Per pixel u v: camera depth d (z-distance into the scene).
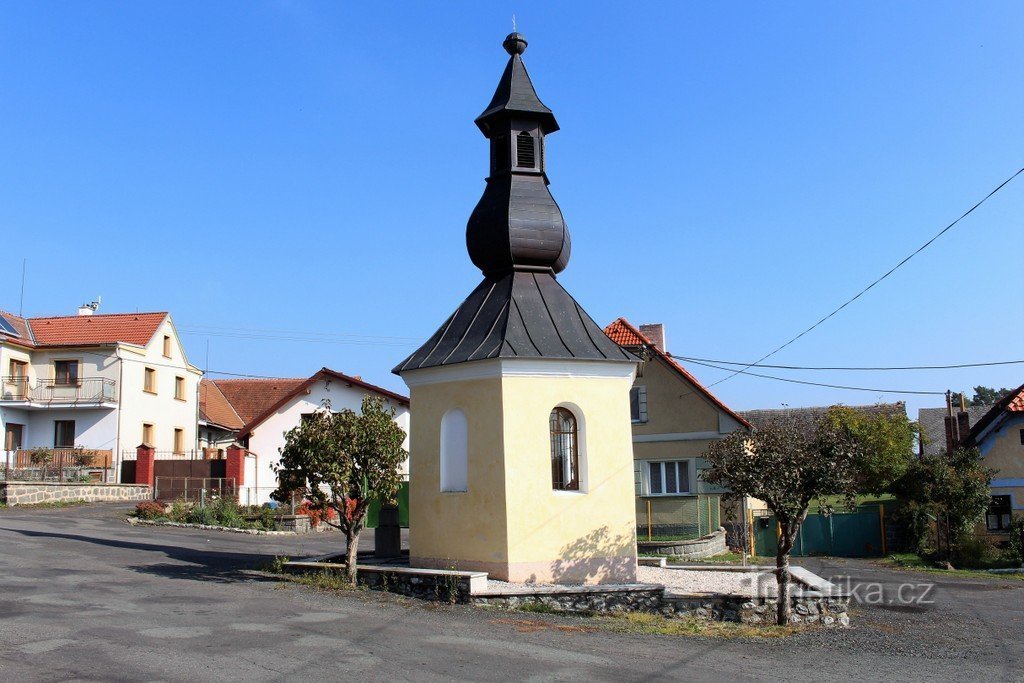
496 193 18.92
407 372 18.16
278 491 17.42
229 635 11.84
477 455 16.98
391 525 20.53
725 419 32.59
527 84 19.34
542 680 10.28
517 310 17.84
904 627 16.05
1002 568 27.83
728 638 13.95
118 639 11.24
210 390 59.81
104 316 49.44
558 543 16.70
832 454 15.23
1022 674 12.16
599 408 17.47
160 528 29.88
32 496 34.62
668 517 31.45
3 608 13.00
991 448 33.50
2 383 43.31
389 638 12.16
